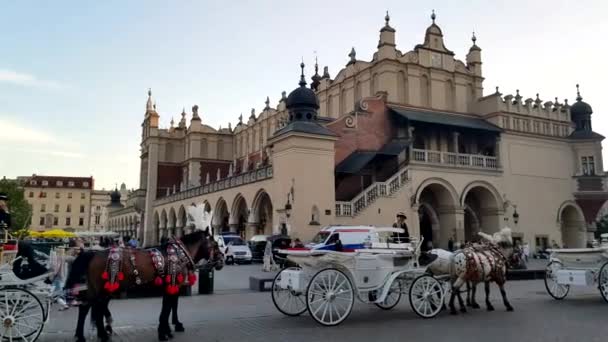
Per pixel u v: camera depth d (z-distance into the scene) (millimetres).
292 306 14430
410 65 42094
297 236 32406
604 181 45312
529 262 36594
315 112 36625
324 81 50594
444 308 14359
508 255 14883
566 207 46000
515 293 18406
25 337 9703
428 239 39969
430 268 13914
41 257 10859
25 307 9680
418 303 13047
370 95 43031
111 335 10656
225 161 71375
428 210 39469
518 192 42125
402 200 35750
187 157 70875
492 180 40781
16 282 9859
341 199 37500
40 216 122938
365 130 38969
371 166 39156
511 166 42219
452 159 39031
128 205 97562
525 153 43344
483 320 12391
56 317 13867
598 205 45625
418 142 40906
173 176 72625
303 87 36781
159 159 72250
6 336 9453
